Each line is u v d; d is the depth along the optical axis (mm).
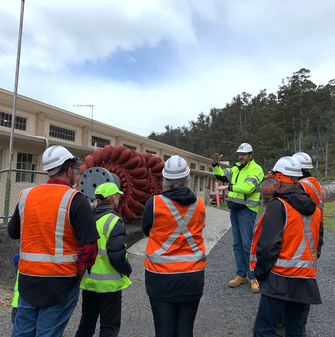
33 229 1873
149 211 2127
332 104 85438
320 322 3150
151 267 2076
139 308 3508
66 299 1887
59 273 1831
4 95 11469
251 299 3719
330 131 73312
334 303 3613
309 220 2152
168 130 107438
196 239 2143
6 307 3783
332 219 9898
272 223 2111
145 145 21828
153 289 2053
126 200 6285
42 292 1814
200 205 2201
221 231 7328
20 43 6465
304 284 2066
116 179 5633
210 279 4379
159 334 1995
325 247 6277
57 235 1851
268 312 2119
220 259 5297
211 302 3648
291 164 2275
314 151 64875
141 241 6285
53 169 2006
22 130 12500
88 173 5359
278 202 2166
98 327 3145
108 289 2416
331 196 17188
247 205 3896
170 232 2080
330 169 54406
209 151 86688
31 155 11445
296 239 2088
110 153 6270
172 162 2182
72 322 3221
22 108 12398
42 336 1793
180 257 2057
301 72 90250
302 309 2150
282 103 81312
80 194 1937
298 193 2188
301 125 74250
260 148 67375
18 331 1868
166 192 2150
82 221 1875
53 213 1862
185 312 2064
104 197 2600
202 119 110562
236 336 2924
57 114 14062
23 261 1878
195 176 27906
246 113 96375
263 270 2100
